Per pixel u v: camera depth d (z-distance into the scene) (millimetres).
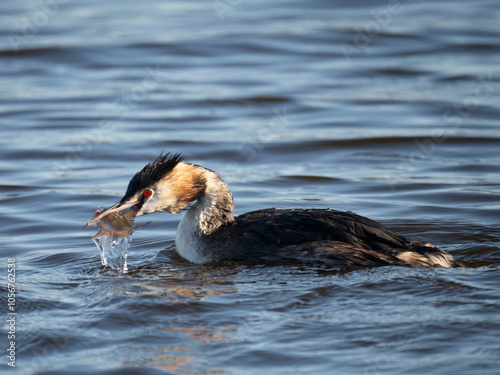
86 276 10180
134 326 8164
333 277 9531
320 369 7027
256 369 7086
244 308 8555
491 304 8344
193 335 7871
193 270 10328
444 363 7004
